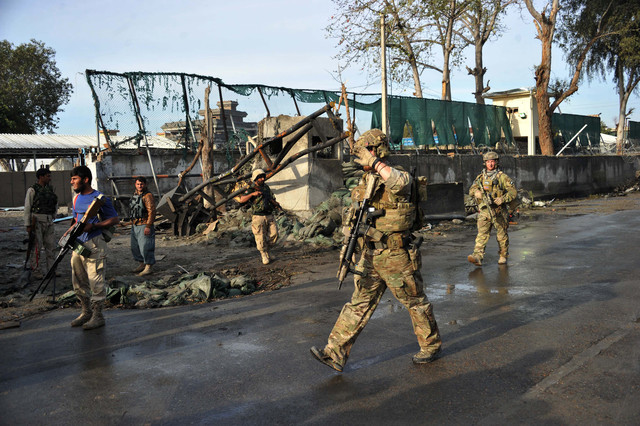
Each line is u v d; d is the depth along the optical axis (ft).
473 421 9.82
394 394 11.12
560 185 69.67
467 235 36.65
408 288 12.39
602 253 28.12
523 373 12.05
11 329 16.78
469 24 92.58
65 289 22.40
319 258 28.37
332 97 54.75
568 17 105.81
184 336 15.57
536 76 81.05
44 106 133.08
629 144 113.29
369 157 11.95
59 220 24.81
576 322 15.92
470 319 16.60
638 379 11.46
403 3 77.61
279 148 40.57
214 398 11.15
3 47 129.90
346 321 12.25
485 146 68.85
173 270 26.09
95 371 12.91
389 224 12.03
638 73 111.45
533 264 25.62
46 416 10.52
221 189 41.93
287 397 11.10
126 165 46.16
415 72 89.35
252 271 25.40
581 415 9.90
